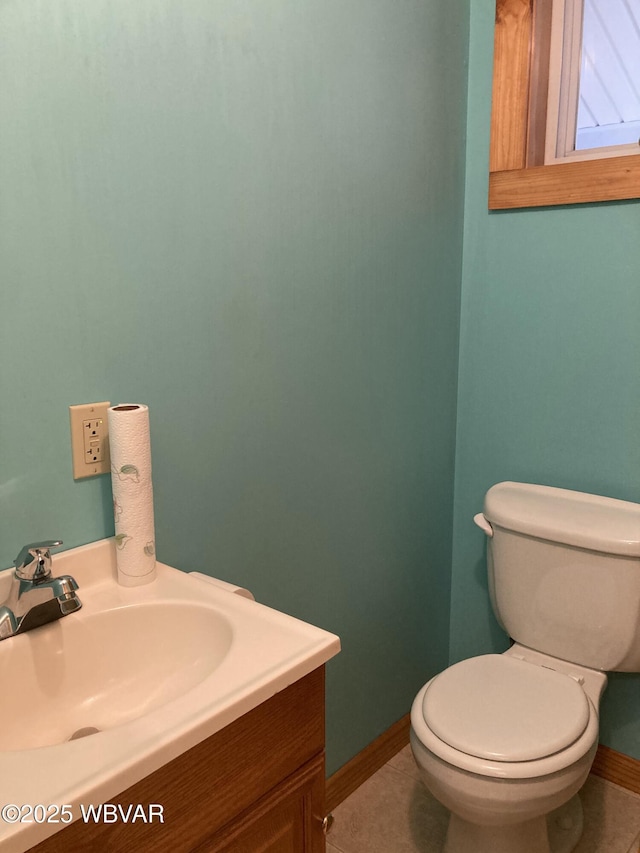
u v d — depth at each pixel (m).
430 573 2.01
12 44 0.94
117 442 1.07
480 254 1.88
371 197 1.58
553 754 1.31
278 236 1.37
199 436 1.29
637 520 1.60
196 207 1.21
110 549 1.15
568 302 1.74
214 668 0.97
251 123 1.28
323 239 1.48
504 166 1.78
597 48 1.77
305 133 1.39
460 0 1.76
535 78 1.74
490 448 1.95
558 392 1.79
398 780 1.87
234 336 1.32
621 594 1.54
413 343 1.79
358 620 1.76
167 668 1.06
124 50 1.07
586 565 1.58
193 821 0.82
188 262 1.21
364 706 1.83
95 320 1.09
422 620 2.00
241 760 0.87
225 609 1.03
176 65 1.14
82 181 1.04
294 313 1.44
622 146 1.74
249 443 1.38
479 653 2.08
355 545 1.71
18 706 0.96
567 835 1.63
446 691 1.49
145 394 1.18
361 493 1.70
